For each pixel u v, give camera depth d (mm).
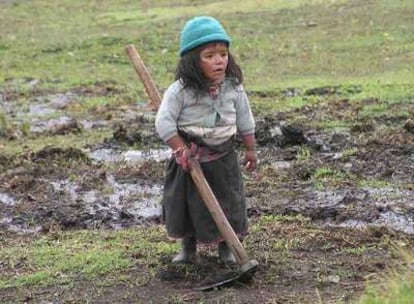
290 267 13336
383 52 38312
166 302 12250
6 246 15500
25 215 17422
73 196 18766
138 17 54344
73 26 53594
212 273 13070
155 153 22703
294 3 51906
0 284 13398
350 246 14352
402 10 46438
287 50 40812
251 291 12406
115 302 12414
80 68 41188
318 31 44344
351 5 49219
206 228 12781
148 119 27359
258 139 22766
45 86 35969
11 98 33312
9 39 50188
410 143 21500
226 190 12898
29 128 26875
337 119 25047
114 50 44750
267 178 19219
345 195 17594
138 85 35719
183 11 54438
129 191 18969
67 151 22203
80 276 13531
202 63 12547
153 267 13695
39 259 14453
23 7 62000
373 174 19172
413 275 11000
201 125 12758
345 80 32875
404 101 27266
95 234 15961
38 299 12750
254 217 16484
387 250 14055
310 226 15742
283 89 31625
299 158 21016
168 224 13125
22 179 19922
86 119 28422
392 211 16391
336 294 12125
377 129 23484
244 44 42938
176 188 12977
